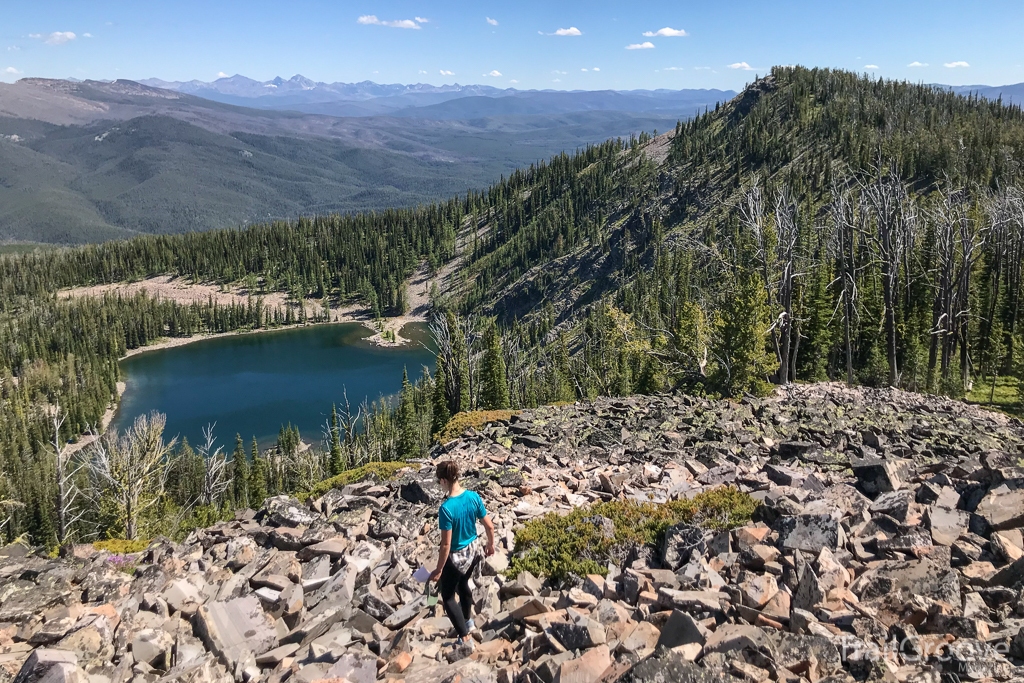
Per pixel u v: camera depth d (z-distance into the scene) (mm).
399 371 186625
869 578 7480
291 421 144875
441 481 8172
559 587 9625
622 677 5840
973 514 8852
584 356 83375
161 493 44188
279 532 11703
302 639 8312
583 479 15523
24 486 81438
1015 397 51719
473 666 7051
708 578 8195
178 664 7629
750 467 15703
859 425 21984
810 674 5883
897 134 165250
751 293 44219
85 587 9695
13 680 6789
